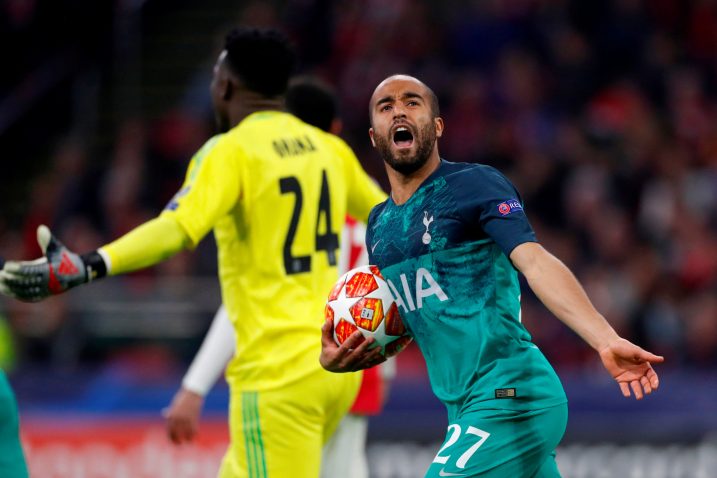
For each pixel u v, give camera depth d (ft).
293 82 68.69
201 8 184.14
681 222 139.95
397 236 48.03
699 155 153.07
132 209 142.41
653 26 168.66
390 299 49.37
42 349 117.91
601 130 151.33
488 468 45.91
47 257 50.06
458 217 46.39
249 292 56.90
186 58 179.63
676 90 159.43
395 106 47.60
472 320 46.70
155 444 101.35
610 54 159.53
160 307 118.73
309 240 58.03
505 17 160.45
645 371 40.68
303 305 57.21
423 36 158.92
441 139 150.61
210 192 54.70
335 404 58.08
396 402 102.89
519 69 156.04
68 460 101.50
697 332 126.82
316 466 56.95
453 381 47.85
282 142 57.98
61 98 175.94
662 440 103.04
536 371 47.03
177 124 155.84
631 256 134.92
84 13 175.42
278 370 56.13
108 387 105.19
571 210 140.97
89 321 118.83
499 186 46.21
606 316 128.26
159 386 104.78
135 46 176.86
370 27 158.92
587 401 104.53
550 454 49.70
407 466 101.14
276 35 59.21
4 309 118.32
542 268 43.27
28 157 174.81
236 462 57.21
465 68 158.40
